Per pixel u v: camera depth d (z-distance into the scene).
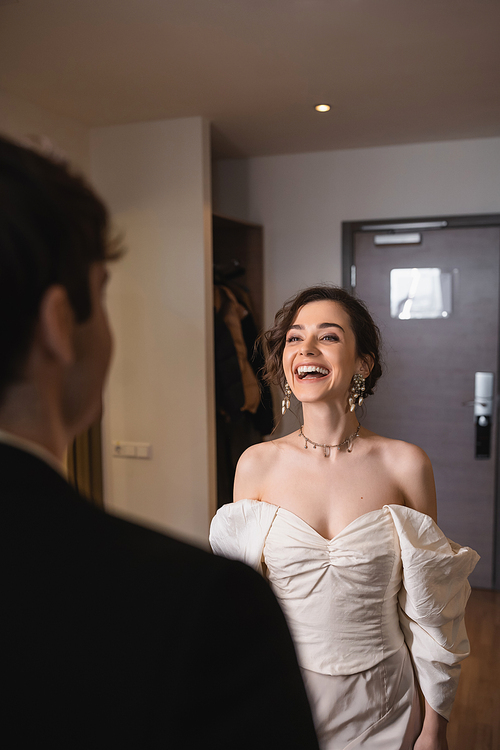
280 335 1.28
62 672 0.32
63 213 0.34
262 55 2.20
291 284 3.72
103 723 0.31
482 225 3.36
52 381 0.36
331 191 3.61
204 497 3.08
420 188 3.45
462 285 3.43
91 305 0.37
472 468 3.46
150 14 1.86
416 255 3.50
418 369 3.53
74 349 0.37
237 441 3.53
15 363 0.33
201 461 3.06
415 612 1.09
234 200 3.79
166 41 2.07
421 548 1.08
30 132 2.70
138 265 3.09
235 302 3.37
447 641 1.10
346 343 1.16
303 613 1.11
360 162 3.54
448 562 1.09
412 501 1.18
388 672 1.09
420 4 1.81
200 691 0.32
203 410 3.04
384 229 3.53
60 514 0.35
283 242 3.72
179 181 2.98
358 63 2.27
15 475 0.34
